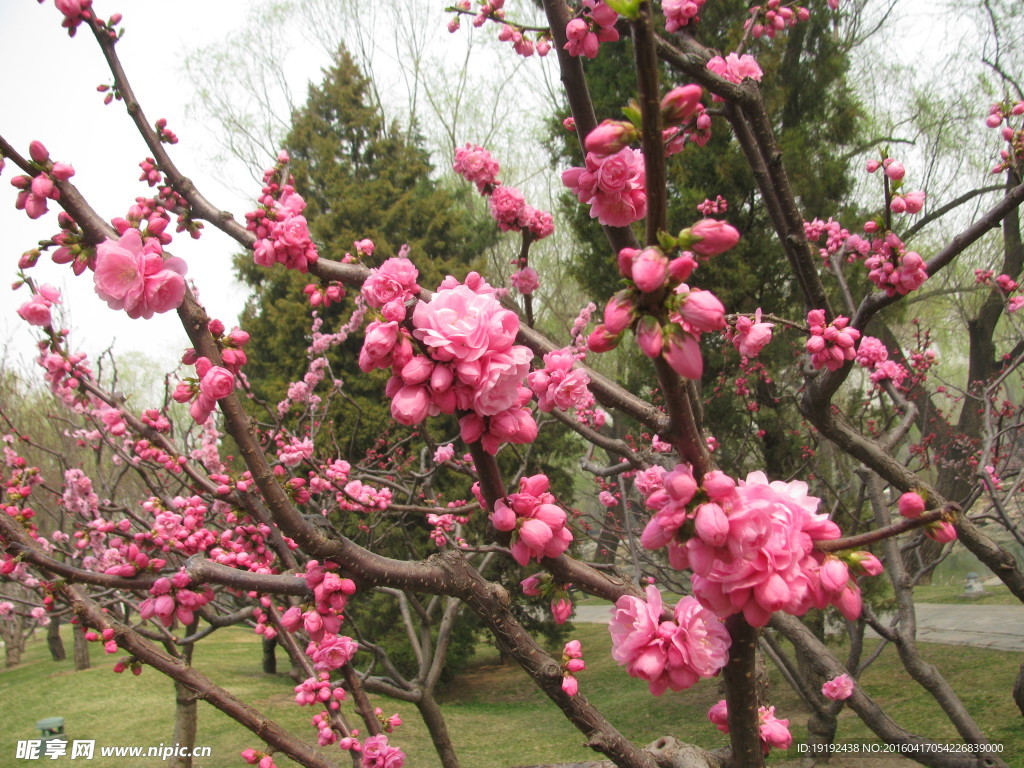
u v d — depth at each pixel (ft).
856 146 47.03
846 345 7.78
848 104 34.86
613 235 4.98
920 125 50.60
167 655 6.73
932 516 3.26
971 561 56.85
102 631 6.42
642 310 3.07
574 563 4.87
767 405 29.55
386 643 36.11
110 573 5.51
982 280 17.98
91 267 5.01
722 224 2.83
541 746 27.58
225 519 12.35
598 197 4.60
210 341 5.06
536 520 4.15
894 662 29.99
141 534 9.47
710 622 3.78
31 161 4.82
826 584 3.24
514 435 3.84
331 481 12.83
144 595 11.84
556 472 40.42
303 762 6.86
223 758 25.85
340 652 7.58
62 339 10.11
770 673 32.96
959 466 30.30
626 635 3.95
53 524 27.63
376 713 8.61
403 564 5.01
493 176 9.59
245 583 5.31
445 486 36.27
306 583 5.22
